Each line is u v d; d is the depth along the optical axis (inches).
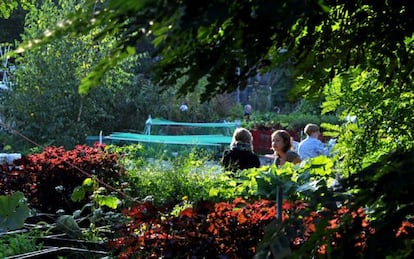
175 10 73.9
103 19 79.7
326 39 111.4
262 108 1428.4
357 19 113.4
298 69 108.5
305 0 70.4
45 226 346.9
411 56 126.8
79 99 1003.3
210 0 73.9
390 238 91.8
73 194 369.1
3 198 324.5
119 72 1000.2
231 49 86.6
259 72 102.7
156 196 387.5
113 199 354.9
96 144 513.0
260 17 73.8
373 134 178.1
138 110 1192.2
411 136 168.1
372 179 93.1
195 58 88.4
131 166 461.1
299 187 208.1
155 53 80.8
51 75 983.0
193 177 397.7
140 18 76.9
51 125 986.7
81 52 975.6
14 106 989.2
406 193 90.9
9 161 553.3
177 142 803.4
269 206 208.8
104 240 311.7
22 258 283.7
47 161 421.7
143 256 210.5
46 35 81.9
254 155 446.9
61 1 928.3
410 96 162.9
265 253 114.6
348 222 99.1
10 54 83.8
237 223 201.2
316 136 494.6
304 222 136.5
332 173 214.5
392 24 109.9
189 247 201.8
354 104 179.9
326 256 101.8
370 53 124.1
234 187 335.6
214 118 1277.1
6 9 445.4
